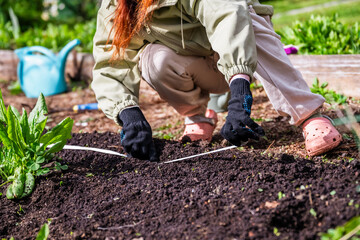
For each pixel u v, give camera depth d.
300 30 4.10
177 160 2.32
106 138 2.79
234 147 2.30
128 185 2.17
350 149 2.39
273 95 2.29
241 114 1.81
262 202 1.82
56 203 2.14
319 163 2.17
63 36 6.24
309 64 3.64
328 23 4.10
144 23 2.21
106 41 2.34
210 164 2.27
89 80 5.23
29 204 2.17
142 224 1.86
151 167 2.29
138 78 2.38
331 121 2.41
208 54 2.38
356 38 3.91
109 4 2.29
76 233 1.87
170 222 1.85
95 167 2.39
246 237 1.64
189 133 2.67
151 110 4.00
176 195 2.02
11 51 5.68
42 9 9.59
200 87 2.60
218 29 1.96
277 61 2.22
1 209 2.14
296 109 2.27
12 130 2.18
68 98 4.71
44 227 1.70
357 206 1.65
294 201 1.77
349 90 3.45
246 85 1.88
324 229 1.63
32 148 2.26
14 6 8.84
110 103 2.25
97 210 2.01
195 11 2.09
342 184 1.86
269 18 2.37
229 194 1.95
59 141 2.31
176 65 2.33
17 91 5.18
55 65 4.87
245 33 1.91
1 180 2.38
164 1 2.12
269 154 2.37
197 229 1.75
